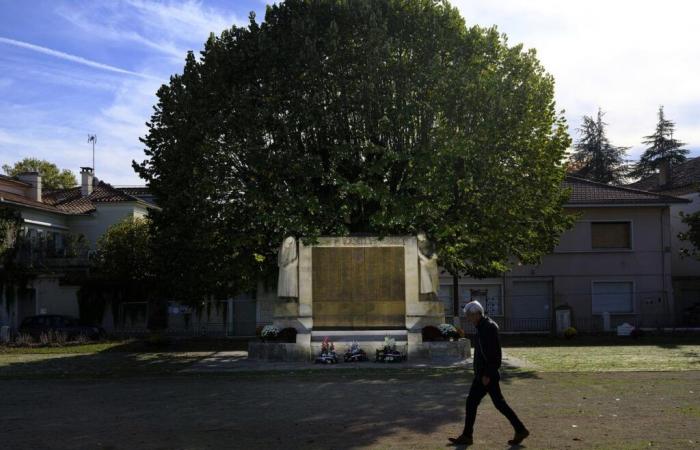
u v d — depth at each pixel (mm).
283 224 23453
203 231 25250
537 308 39062
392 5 25578
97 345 31328
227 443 9859
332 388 15875
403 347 22406
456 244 26312
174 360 23891
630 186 58312
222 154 24875
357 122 24984
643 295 39281
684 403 12977
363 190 23219
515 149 25406
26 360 24781
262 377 18344
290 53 25000
